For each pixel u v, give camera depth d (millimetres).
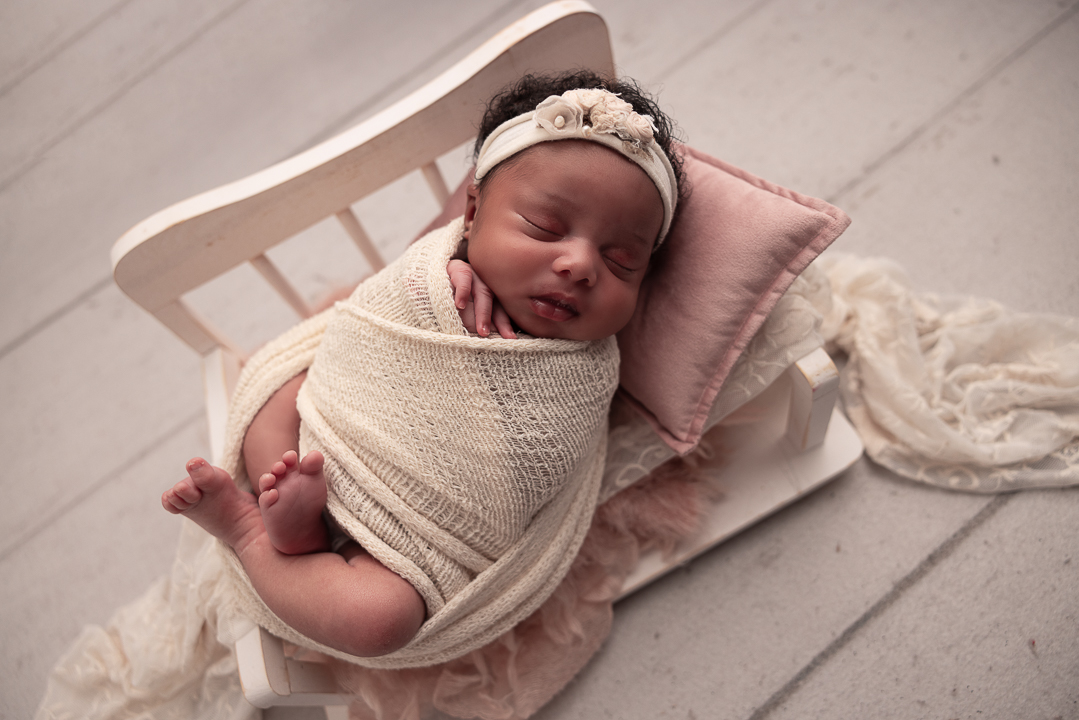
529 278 870
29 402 1604
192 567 1139
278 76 1823
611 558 1141
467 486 896
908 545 1223
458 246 961
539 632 1109
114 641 1199
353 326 940
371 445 906
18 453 1559
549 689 1123
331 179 1062
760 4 1730
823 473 1202
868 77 1614
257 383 1029
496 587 953
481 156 949
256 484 1031
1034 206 1438
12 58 1921
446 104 1035
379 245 1657
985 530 1213
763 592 1224
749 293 970
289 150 1755
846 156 1562
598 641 1160
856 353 1309
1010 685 1103
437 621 904
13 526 1494
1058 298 1361
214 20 1897
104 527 1478
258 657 966
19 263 1733
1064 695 1080
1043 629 1128
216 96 1828
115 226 1734
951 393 1271
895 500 1259
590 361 933
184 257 1060
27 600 1429
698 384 1014
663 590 1247
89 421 1575
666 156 921
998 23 1590
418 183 1697
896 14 1651
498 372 886
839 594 1206
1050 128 1487
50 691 1165
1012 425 1237
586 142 868
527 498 910
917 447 1231
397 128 1034
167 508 887
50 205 1775
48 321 1675
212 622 1097
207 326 1196
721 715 1157
